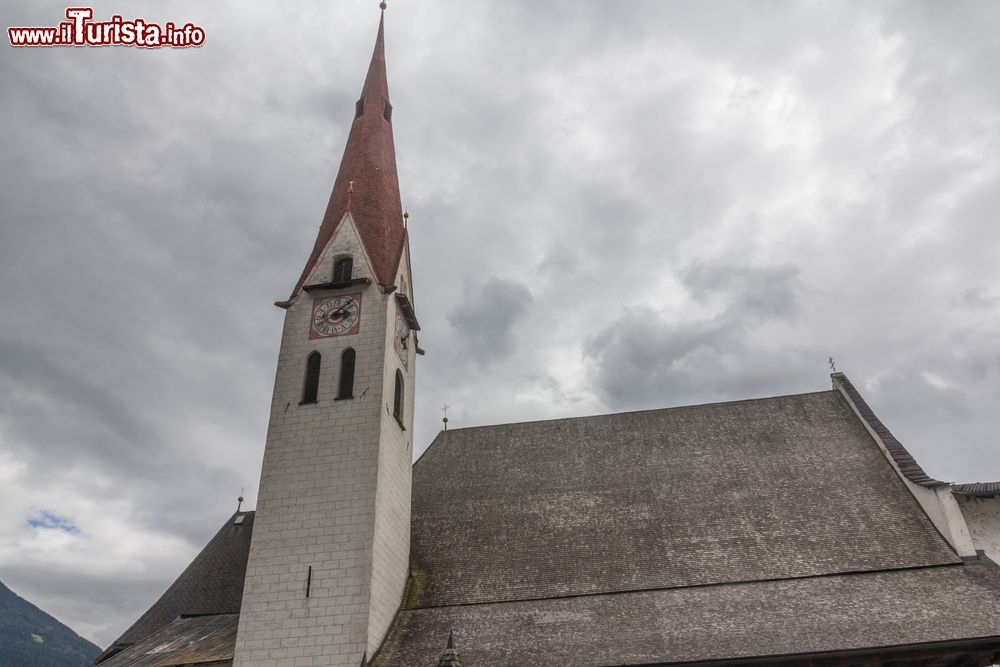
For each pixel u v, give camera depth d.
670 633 30.30
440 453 46.91
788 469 40.28
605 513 39.25
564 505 40.38
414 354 44.03
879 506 36.72
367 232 42.38
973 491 36.25
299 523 34.06
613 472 42.28
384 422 36.56
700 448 43.06
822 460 40.53
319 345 39.03
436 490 43.56
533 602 34.03
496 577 36.16
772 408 45.34
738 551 35.31
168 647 35.31
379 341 38.28
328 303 40.25
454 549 38.62
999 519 35.50
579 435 46.00
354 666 30.39
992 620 28.41
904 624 28.88
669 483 40.66
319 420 36.62
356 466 35.03
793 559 34.34
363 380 37.31
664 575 34.50
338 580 32.38
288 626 31.75
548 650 30.16
